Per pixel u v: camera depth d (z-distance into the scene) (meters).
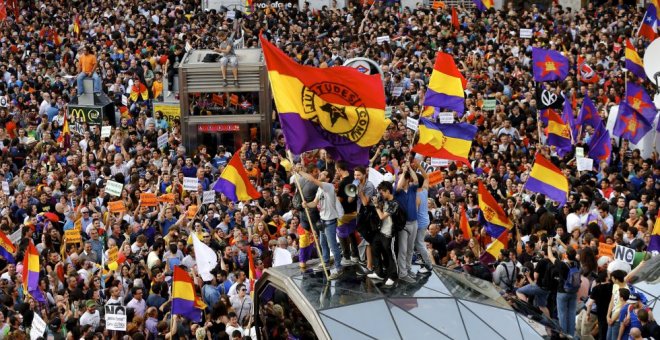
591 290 63.84
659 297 60.59
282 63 55.88
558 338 52.88
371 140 57.09
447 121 98.56
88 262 70.62
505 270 66.88
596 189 86.00
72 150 101.25
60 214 84.38
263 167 96.25
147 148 99.88
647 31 132.75
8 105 121.62
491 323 52.19
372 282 54.53
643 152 100.38
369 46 135.75
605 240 72.12
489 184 85.81
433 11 157.75
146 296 68.75
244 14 156.50
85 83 115.31
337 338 49.31
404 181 54.25
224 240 77.00
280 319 58.66
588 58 130.50
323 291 53.25
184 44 140.00
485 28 149.38
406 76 123.94
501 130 102.25
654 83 103.62
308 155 81.62
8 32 151.12
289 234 75.44
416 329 50.59
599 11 156.38
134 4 163.25
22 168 97.81
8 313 62.50
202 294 66.94
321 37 145.50
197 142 113.12
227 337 58.88
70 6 165.38
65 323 63.03
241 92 111.69
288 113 55.78
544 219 70.00
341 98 56.50
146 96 124.12
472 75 123.94
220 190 75.69
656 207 79.56
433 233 71.69
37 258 65.75
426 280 55.31
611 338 60.81
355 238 56.31
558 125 95.69
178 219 81.19
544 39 138.38
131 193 87.31
